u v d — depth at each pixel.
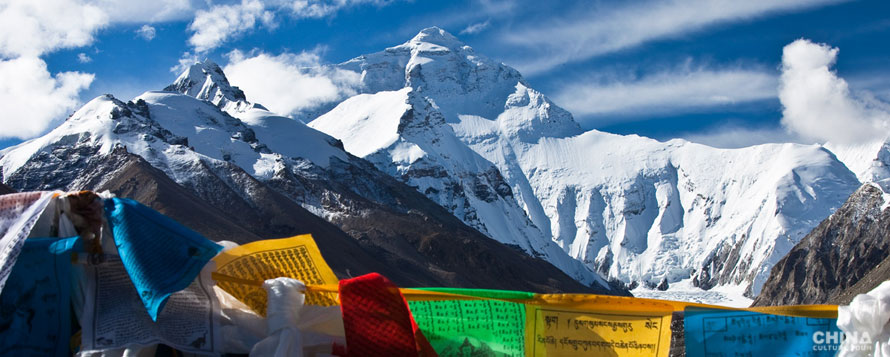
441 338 9.34
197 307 9.30
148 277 9.05
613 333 9.02
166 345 9.45
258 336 9.45
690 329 8.90
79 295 9.41
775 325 8.81
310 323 9.20
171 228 9.40
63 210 9.51
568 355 9.05
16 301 9.16
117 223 9.37
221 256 9.73
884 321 8.38
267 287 9.16
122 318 9.23
